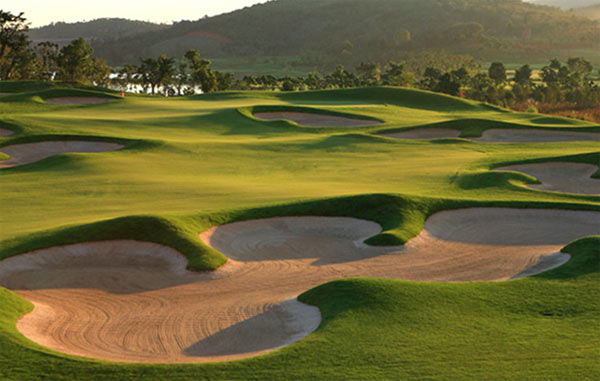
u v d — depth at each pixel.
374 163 44.03
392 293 16.16
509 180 34.97
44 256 21.91
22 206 29.64
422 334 13.67
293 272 21.28
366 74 196.62
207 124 62.94
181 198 31.00
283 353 12.83
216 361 12.77
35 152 47.69
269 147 50.44
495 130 58.69
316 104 83.69
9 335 14.02
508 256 22.67
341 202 27.64
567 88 151.62
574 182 36.62
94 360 12.77
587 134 57.28
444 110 86.62
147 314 17.44
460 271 21.06
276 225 26.08
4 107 69.50
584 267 18.61
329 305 16.03
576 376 11.37
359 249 23.75
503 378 11.42
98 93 82.50
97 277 20.67
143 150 46.53
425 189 33.62
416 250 23.42
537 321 14.32
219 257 21.86
